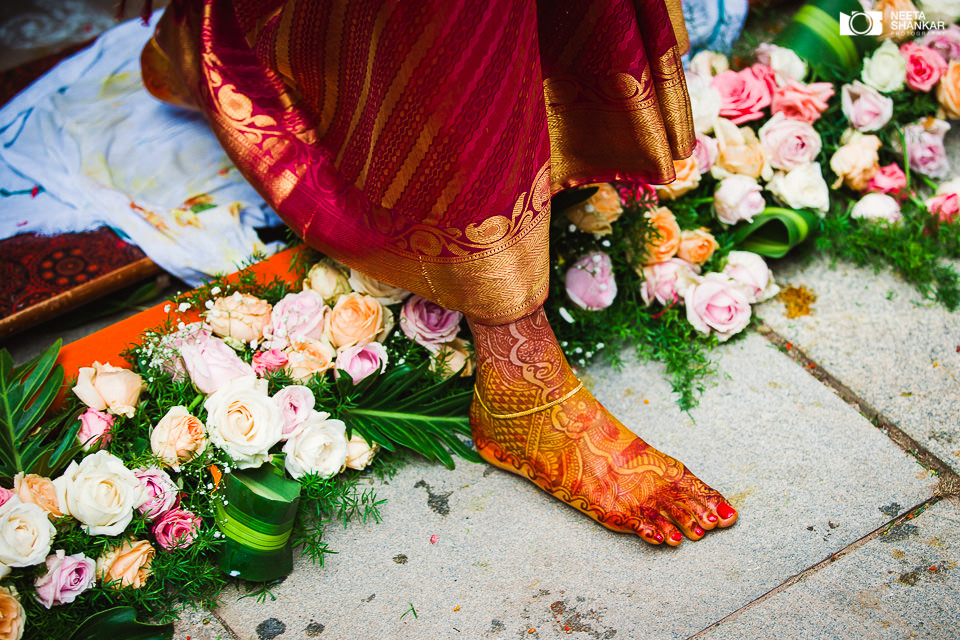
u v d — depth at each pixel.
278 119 1.32
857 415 1.52
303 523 1.36
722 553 1.30
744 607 1.23
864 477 1.41
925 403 1.53
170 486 1.23
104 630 1.15
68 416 1.30
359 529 1.37
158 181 1.79
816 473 1.42
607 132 1.32
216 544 1.25
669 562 1.30
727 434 1.50
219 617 1.25
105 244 1.71
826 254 1.86
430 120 1.06
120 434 1.29
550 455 1.35
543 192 1.17
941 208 1.82
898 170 1.88
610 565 1.30
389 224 1.21
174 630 1.23
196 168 1.81
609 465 1.33
